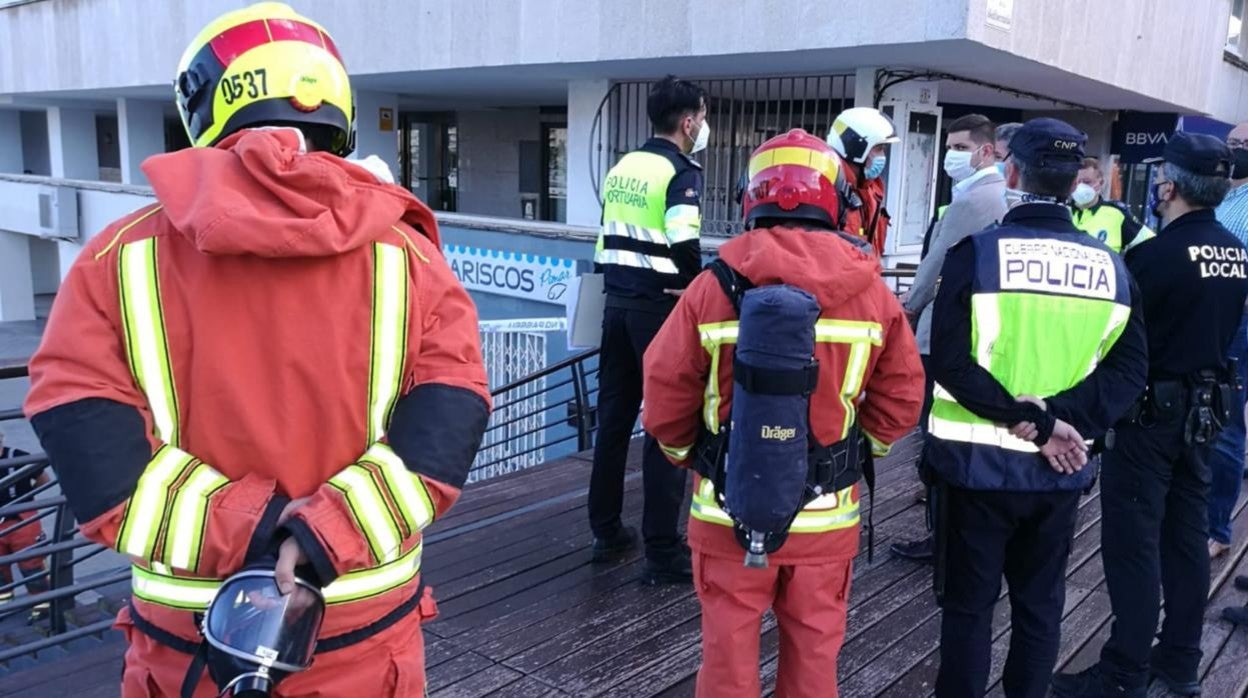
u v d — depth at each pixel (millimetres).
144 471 1226
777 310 1963
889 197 8680
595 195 10625
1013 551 2559
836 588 2252
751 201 2287
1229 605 3758
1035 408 2309
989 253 2359
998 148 4078
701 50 7965
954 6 6434
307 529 1223
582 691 3057
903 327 2232
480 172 16609
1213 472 4195
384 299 1355
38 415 1217
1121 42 9047
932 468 2486
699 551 2289
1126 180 14461
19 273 21266
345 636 1359
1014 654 2545
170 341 1293
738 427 2018
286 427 1309
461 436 1350
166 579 1325
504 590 3814
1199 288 2781
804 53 7531
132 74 14109
